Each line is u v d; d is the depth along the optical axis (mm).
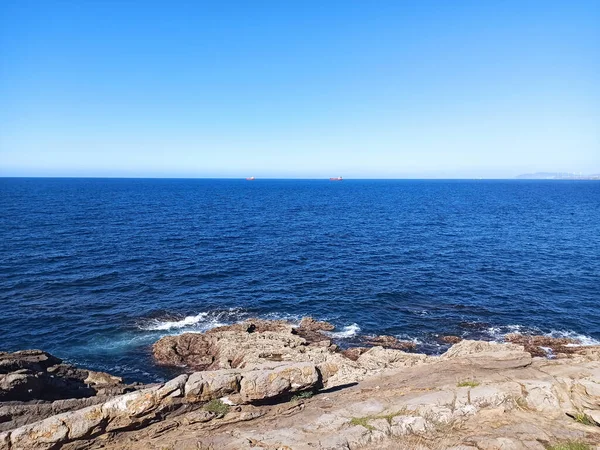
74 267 41500
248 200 130875
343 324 30156
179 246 52719
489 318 31281
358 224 75500
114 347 25922
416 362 21562
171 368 23453
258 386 13539
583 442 10055
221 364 22344
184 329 28766
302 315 31688
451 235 63906
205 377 13609
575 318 31234
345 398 14211
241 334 26047
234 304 33469
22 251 46625
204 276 40250
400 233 65500
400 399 13305
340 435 10820
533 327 29734
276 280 39594
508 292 36750
